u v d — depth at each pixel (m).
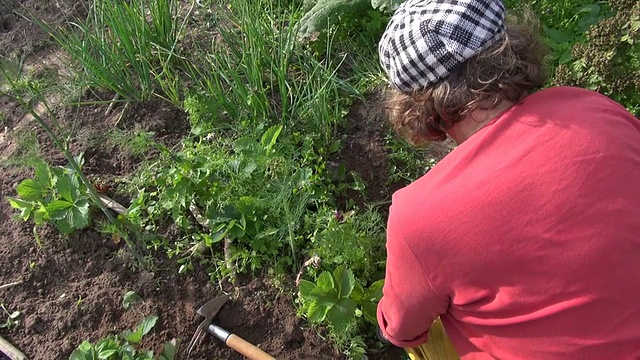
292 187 2.13
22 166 2.37
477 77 1.13
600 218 1.08
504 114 1.15
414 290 1.27
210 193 2.17
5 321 2.05
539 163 1.09
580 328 1.12
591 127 1.12
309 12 2.56
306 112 2.33
